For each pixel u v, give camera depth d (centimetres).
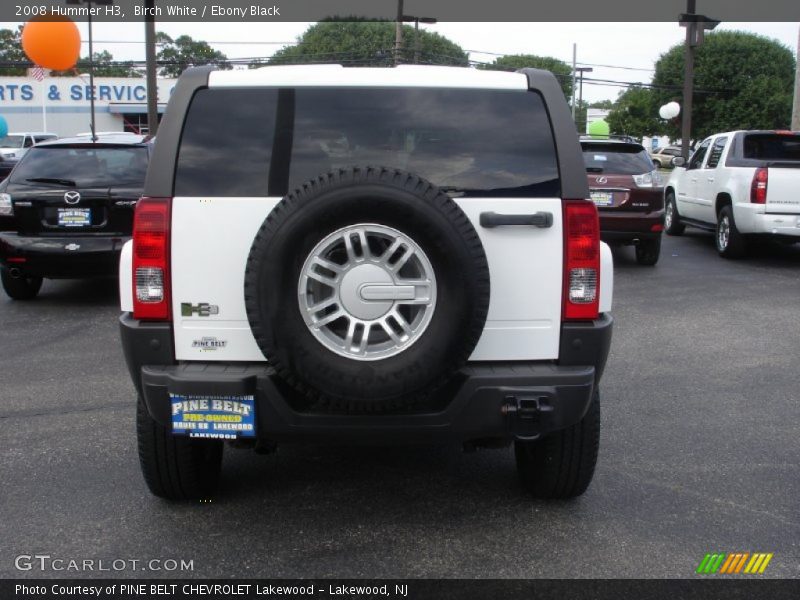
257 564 345
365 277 316
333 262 324
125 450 474
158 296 342
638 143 1169
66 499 408
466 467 455
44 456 465
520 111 355
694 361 681
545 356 352
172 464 381
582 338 349
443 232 311
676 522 387
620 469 452
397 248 315
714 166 1326
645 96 5656
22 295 917
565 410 340
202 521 385
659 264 1212
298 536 370
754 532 377
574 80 5122
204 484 399
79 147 857
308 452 477
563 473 391
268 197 344
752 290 1002
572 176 348
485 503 407
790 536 373
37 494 414
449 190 348
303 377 316
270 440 346
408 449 482
